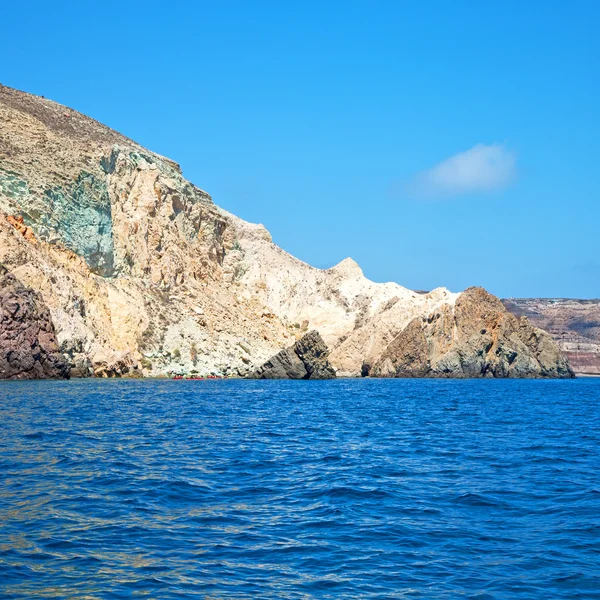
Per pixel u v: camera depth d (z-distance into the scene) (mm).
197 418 55094
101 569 18078
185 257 140250
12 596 16156
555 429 54562
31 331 90125
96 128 146625
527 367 157375
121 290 119875
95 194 122062
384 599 16797
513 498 26891
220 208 177500
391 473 32156
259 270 162750
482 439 46531
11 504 23781
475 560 19547
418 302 157000
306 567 18875
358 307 161000
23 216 108938
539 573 18531
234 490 27656
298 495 27109
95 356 102875
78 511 23344
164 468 31438
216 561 19094
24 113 134875
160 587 17062
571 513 24609
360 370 150750
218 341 128625
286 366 130375
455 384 129500
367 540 21281
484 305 153500
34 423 45031
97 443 38031
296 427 51969
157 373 112875
